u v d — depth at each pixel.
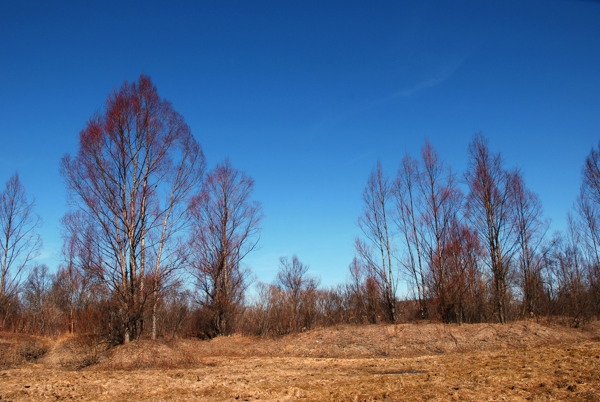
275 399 11.14
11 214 31.19
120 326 19.86
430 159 29.03
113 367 16.97
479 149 27.38
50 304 34.34
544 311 27.50
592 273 30.09
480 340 21.31
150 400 11.15
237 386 12.79
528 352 16.88
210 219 30.84
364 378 13.73
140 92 21.64
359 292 33.34
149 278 21.89
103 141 20.61
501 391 10.66
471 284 27.14
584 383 10.79
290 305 32.06
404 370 15.43
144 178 21.36
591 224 31.00
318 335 25.77
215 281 30.20
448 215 27.73
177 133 22.45
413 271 30.09
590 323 25.17
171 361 17.92
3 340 22.47
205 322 30.09
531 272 27.95
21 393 11.66
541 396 10.01
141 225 20.92
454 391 10.96
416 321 27.42
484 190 26.83
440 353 20.39
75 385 12.84
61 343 20.88
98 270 19.83
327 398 11.12
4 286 30.66
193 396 11.56
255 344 26.05
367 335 24.19
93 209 20.11
